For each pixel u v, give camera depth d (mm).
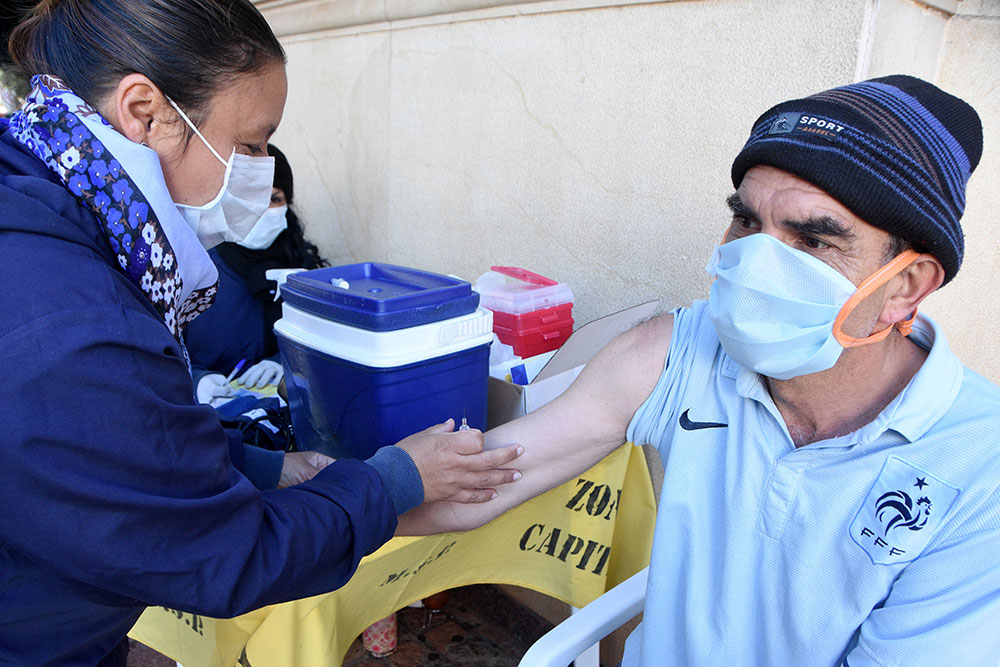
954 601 887
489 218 2377
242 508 889
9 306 721
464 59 2312
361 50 2719
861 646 947
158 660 2266
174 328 1021
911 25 1553
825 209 901
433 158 2531
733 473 1096
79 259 789
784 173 928
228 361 2371
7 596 827
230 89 937
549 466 1359
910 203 862
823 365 974
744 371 1093
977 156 930
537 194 2197
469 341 1448
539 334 1912
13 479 708
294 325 1536
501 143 2268
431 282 1556
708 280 1823
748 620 1088
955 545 901
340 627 1359
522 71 2141
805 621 1016
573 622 1367
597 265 2074
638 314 1687
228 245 2326
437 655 2309
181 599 830
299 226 2578
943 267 932
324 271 1618
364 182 2887
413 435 1289
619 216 1985
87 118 858
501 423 1650
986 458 917
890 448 973
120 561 770
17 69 974
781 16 1571
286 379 1633
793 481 1027
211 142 968
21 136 876
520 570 1723
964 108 910
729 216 1749
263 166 1055
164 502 787
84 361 725
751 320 987
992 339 1823
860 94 899
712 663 1118
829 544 999
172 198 994
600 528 1743
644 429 1267
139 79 871
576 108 2025
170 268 926
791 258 940
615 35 1883
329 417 1489
